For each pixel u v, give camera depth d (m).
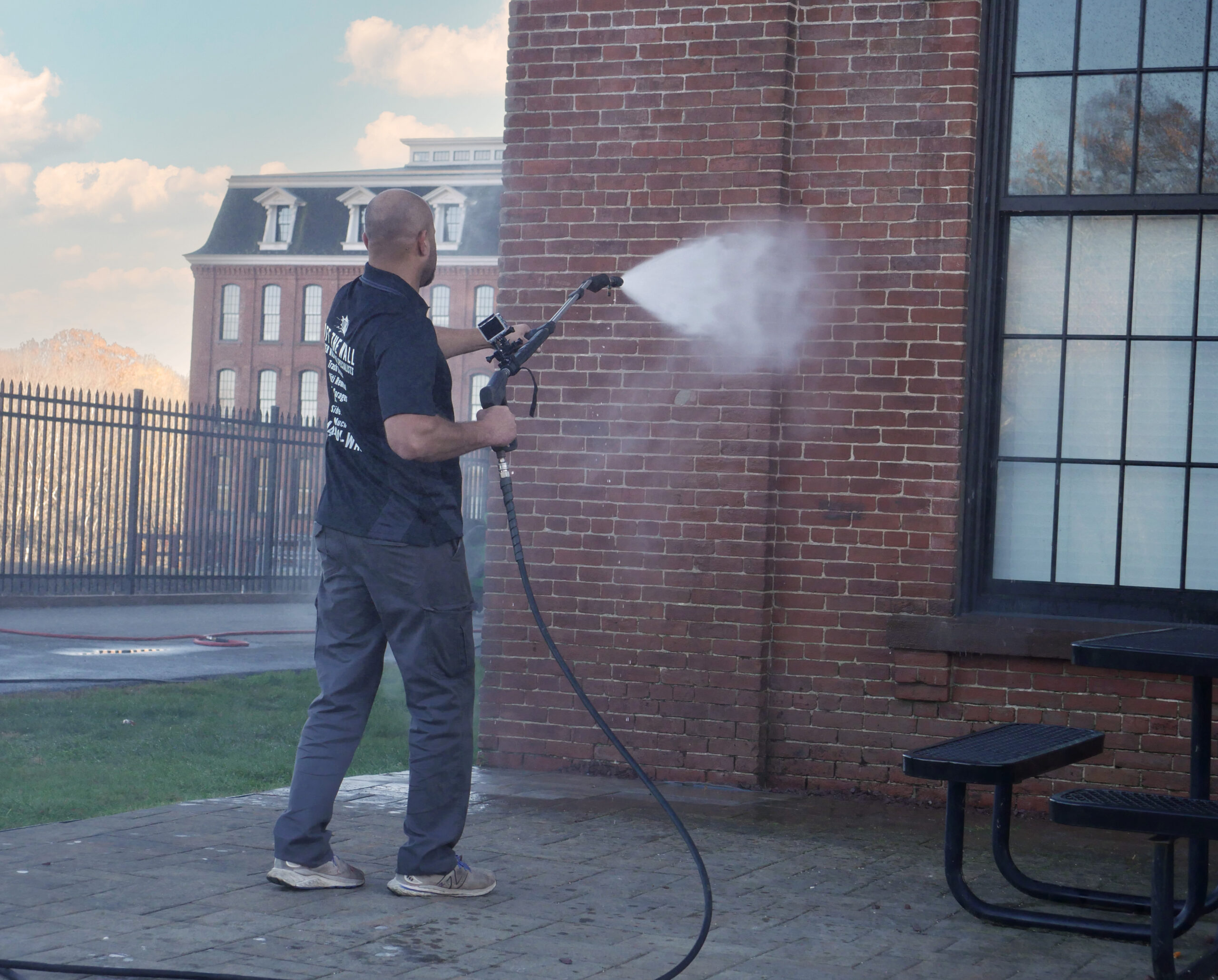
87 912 3.55
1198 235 5.55
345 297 3.94
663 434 5.92
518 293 6.14
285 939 3.37
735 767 5.80
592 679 6.00
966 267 5.61
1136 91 5.61
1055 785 5.47
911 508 5.66
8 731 7.41
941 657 5.57
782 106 5.77
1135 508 5.62
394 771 6.54
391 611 3.79
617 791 5.62
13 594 16.33
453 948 3.35
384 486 3.79
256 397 53.72
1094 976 3.31
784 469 5.82
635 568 5.95
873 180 5.71
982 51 5.70
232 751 7.00
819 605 5.77
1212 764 5.26
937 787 5.60
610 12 6.02
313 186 54.59
